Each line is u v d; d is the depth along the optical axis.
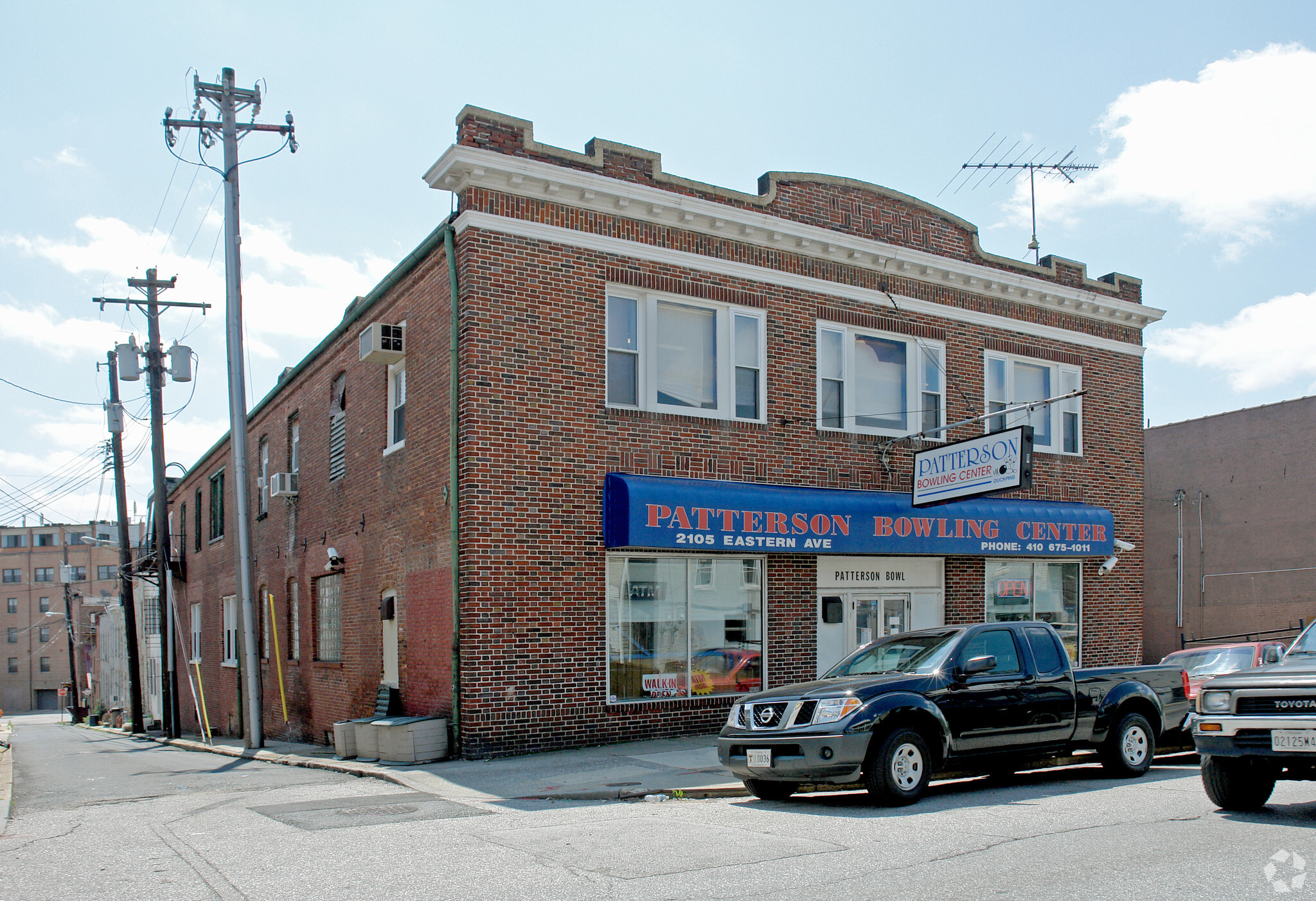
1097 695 10.70
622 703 14.23
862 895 5.72
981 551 17.56
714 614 15.39
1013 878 6.06
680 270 15.52
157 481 26.67
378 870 6.60
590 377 14.50
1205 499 28.72
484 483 13.53
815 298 16.94
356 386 18.55
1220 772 8.21
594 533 14.27
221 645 29.47
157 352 26.92
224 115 17.98
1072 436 20.39
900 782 8.90
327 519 20.00
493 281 13.87
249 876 6.54
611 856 6.87
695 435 15.36
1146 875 6.07
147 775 14.34
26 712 80.69
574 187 14.42
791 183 16.80
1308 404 26.44
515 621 13.55
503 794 10.32
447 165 13.73
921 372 18.20
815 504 15.65
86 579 82.12
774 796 9.72
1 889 6.38
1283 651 14.55
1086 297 20.27
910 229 18.20
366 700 17.30
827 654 16.41
